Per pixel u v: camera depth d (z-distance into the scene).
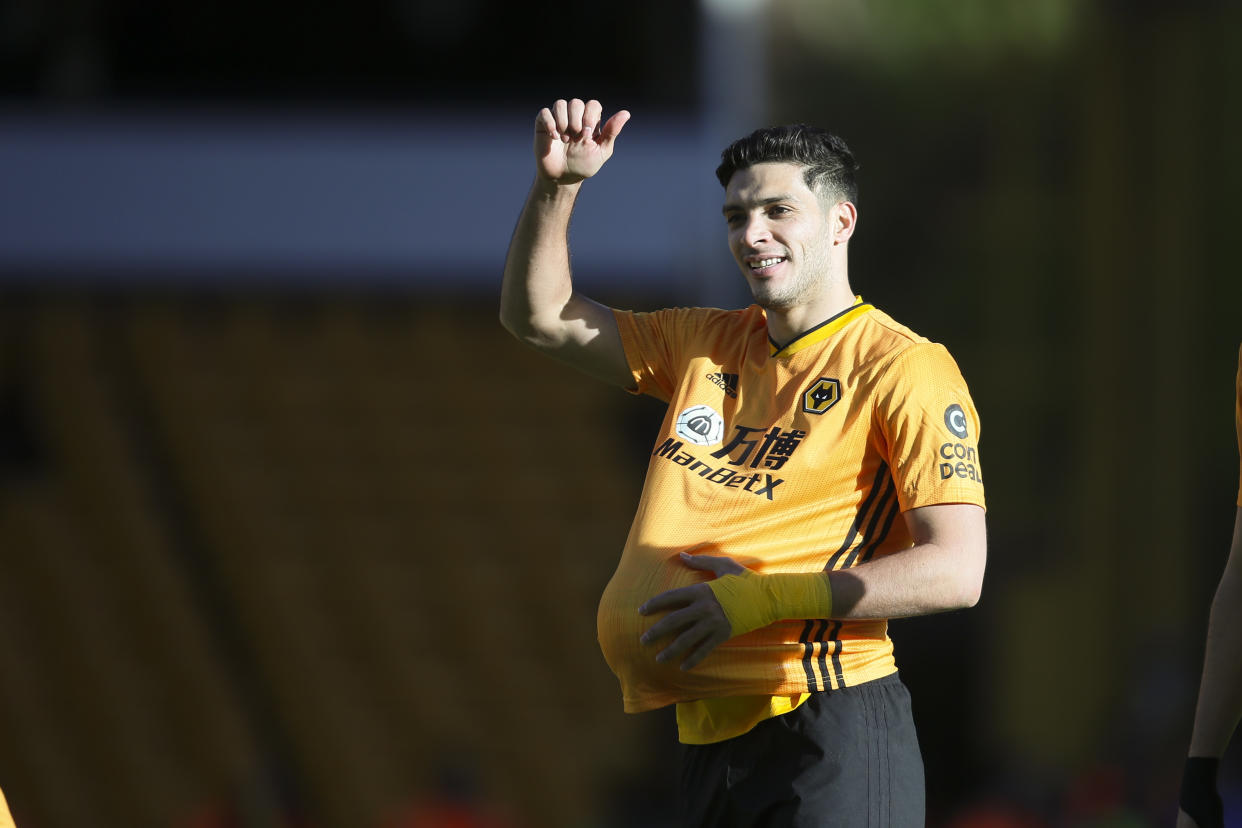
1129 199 36.25
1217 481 35.66
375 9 38.59
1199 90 36.06
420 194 33.16
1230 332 35.72
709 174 32.88
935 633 35.59
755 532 7.83
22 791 28.97
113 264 32.31
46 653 30.92
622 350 9.09
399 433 36.72
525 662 33.31
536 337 9.13
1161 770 30.05
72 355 35.50
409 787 30.58
